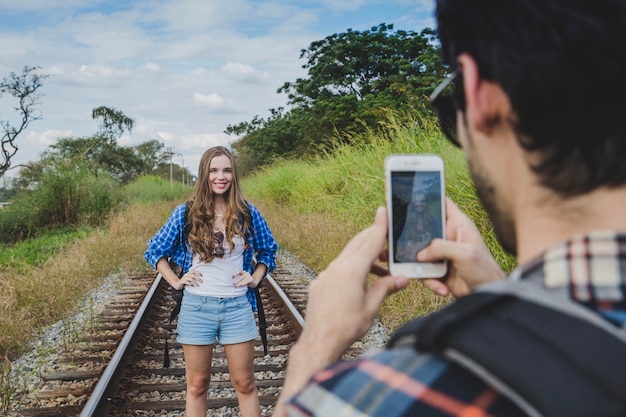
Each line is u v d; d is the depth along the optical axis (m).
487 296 0.56
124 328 6.82
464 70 0.65
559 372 0.49
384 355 0.60
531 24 0.59
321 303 0.90
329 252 10.44
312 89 36.03
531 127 0.61
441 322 0.55
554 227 0.62
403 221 1.13
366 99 30.20
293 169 21.16
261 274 3.89
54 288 8.43
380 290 0.93
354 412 0.56
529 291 0.55
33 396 4.79
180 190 46.16
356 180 11.34
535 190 0.63
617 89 0.57
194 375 3.80
